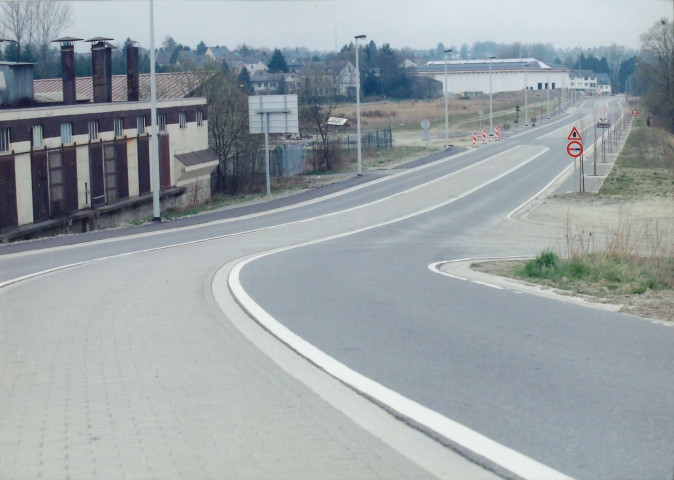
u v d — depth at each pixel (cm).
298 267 1584
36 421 598
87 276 1445
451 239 2314
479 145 6316
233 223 2759
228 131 4622
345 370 740
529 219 2781
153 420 595
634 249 1820
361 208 3148
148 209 3669
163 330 921
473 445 543
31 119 2900
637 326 948
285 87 9225
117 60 8538
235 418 598
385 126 9019
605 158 4953
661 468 504
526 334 900
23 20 6981
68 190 3161
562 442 550
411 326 948
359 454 526
